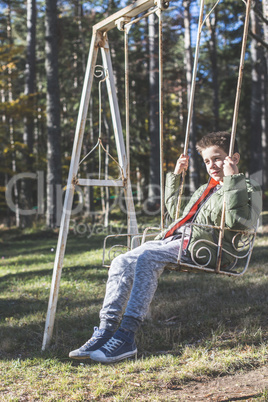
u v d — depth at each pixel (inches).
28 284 286.7
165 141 976.9
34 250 536.1
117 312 111.1
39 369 136.8
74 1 942.4
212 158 119.3
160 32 138.7
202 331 162.1
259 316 167.5
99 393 114.4
